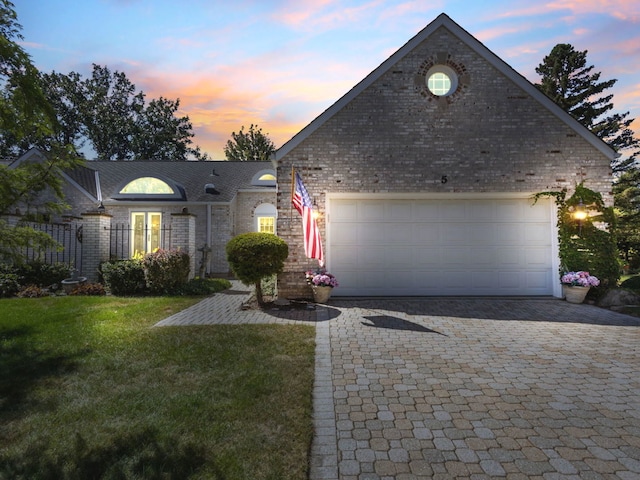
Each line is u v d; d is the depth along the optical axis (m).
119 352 4.95
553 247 9.09
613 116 23.52
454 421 3.23
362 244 9.16
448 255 9.18
